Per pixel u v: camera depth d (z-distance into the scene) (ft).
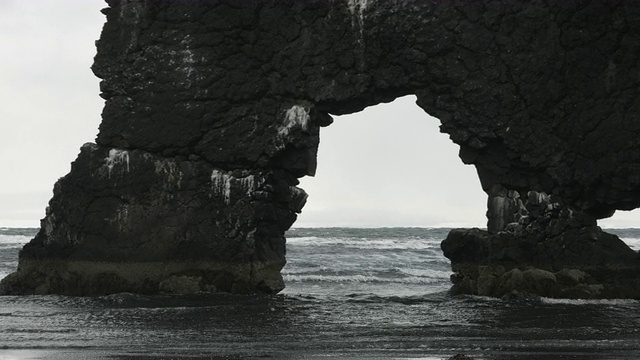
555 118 70.74
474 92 71.97
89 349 51.26
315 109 74.69
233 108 75.41
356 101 74.18
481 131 71.97
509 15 71.41
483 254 72.79
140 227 75.77
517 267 71.51
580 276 69.97
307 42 74.43
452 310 65.62
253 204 74.54
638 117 68.90
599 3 69.72
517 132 71.31
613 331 56.85
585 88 70.13
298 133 74.02
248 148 74.84
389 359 48.08
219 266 74.69
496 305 67.51
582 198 71.26
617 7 69.41
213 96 75.56
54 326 59.36
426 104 73.10
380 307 67.92
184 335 56.08
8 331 57.26
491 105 71.72
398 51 73.00
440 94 72.84
